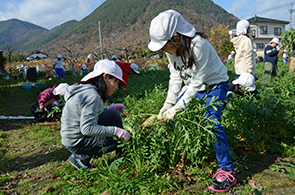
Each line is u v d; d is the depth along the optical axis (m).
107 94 2.43
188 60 2.08
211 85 2.37
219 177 2.27
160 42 2.06
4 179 2.68
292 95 3.93
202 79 2.20
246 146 3.13
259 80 5.48
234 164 2.61
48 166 2.99
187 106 2.34
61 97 4.61
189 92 2.26
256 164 2.73
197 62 2.11
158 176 2.39
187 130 2.43
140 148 2.52
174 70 2.55
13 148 3.64
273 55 6.91
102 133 2.31
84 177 2.47
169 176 2.35
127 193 2.25
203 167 2.59
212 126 2.21
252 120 3.23
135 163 2.47
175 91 2.64
